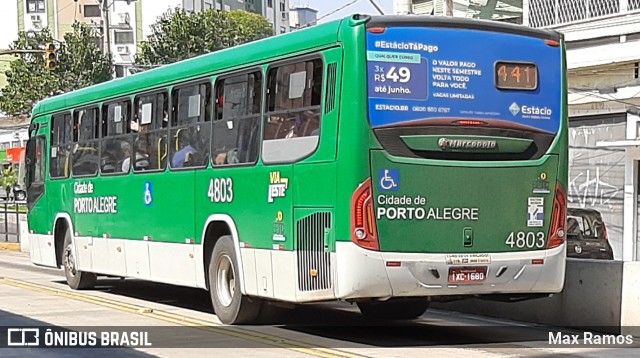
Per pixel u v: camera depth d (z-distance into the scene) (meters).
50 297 16.52
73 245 17.78
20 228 31.11
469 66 10.78
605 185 24.45
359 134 10.23
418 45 10.55
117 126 15.97
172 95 14.20
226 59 12.78
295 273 11.10
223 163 12.72
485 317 13.88
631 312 11.78
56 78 60.94
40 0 91.00
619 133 24.00
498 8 28.31
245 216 12.18
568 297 12.60
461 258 10.63
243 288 12.24
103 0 43.16
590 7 24.12
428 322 13.41
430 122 10.53
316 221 10.76
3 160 67.00
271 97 11.73
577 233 21.56
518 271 10.96
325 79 10.70
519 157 11.04
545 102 11.23
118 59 86.38
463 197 10.66
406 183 10.40
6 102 63.03
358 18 10.38
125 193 15.60
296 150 11.15
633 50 23.00
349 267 10.24
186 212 13.69
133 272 15.39
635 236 23.64
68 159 17.92
